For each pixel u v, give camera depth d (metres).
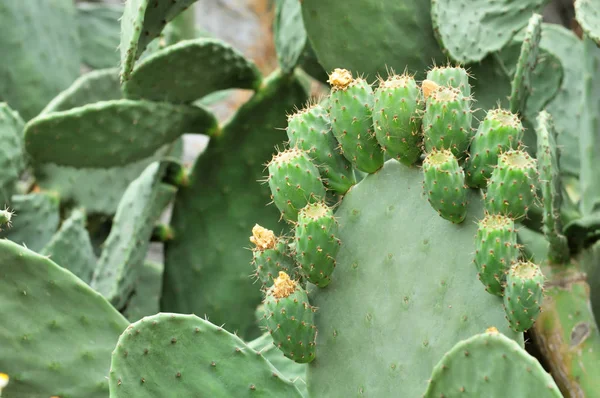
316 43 1.61
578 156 1.92
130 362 1.31
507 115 1.31
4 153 1.75
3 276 1.38
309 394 1.36
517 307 1.26
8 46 2.11
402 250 1.34
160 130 1.75
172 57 1.67
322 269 1.34
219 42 1.70
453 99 1.30
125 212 1.80
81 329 1.42
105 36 2.61
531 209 1.63
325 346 1.36
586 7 1.54
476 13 1.61
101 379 1.42
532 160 1.28
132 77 1.67
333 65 1.62
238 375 1.33
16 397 1.40
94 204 1.99
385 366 1.33
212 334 1.33
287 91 1.80
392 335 1.33
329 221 1.33
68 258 1.80
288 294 1.32
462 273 1.31
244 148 1.82
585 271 1.61
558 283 1.58
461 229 1.32
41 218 1.91
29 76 2.13
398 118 1.32
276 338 1.33
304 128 1.37
